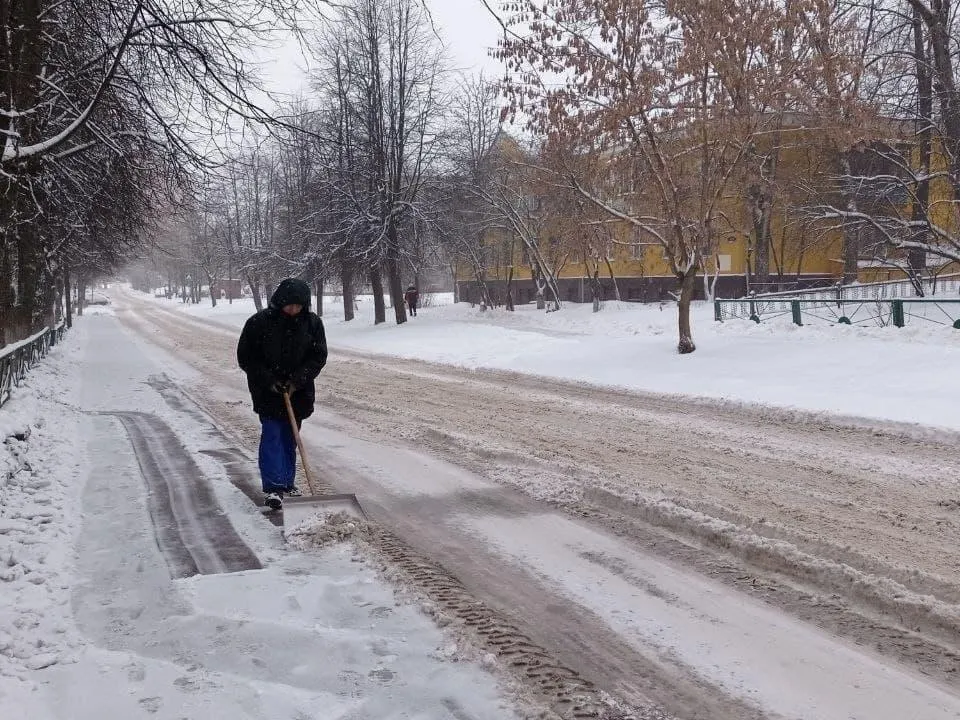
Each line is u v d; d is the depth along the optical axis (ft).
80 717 9.97
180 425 34.45
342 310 177.27
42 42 39.73
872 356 44.21
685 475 24.52
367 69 105.40
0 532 17.60
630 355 56.54
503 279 161.58
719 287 111.65
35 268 58.29
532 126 51.70
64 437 30.04
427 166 117.80
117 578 15.33
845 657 12.22
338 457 27.94
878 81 68.54
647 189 55.47
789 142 81.10
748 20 46.85
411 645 12.09
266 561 16.14
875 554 16.83
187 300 343.26
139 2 28.40
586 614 13.94
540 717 9.96
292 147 34.50
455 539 18.38
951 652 12.36
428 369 62.75
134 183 46.44
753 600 14.55
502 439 31.01
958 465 25.63
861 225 79.05
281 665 11.46
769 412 36.65
